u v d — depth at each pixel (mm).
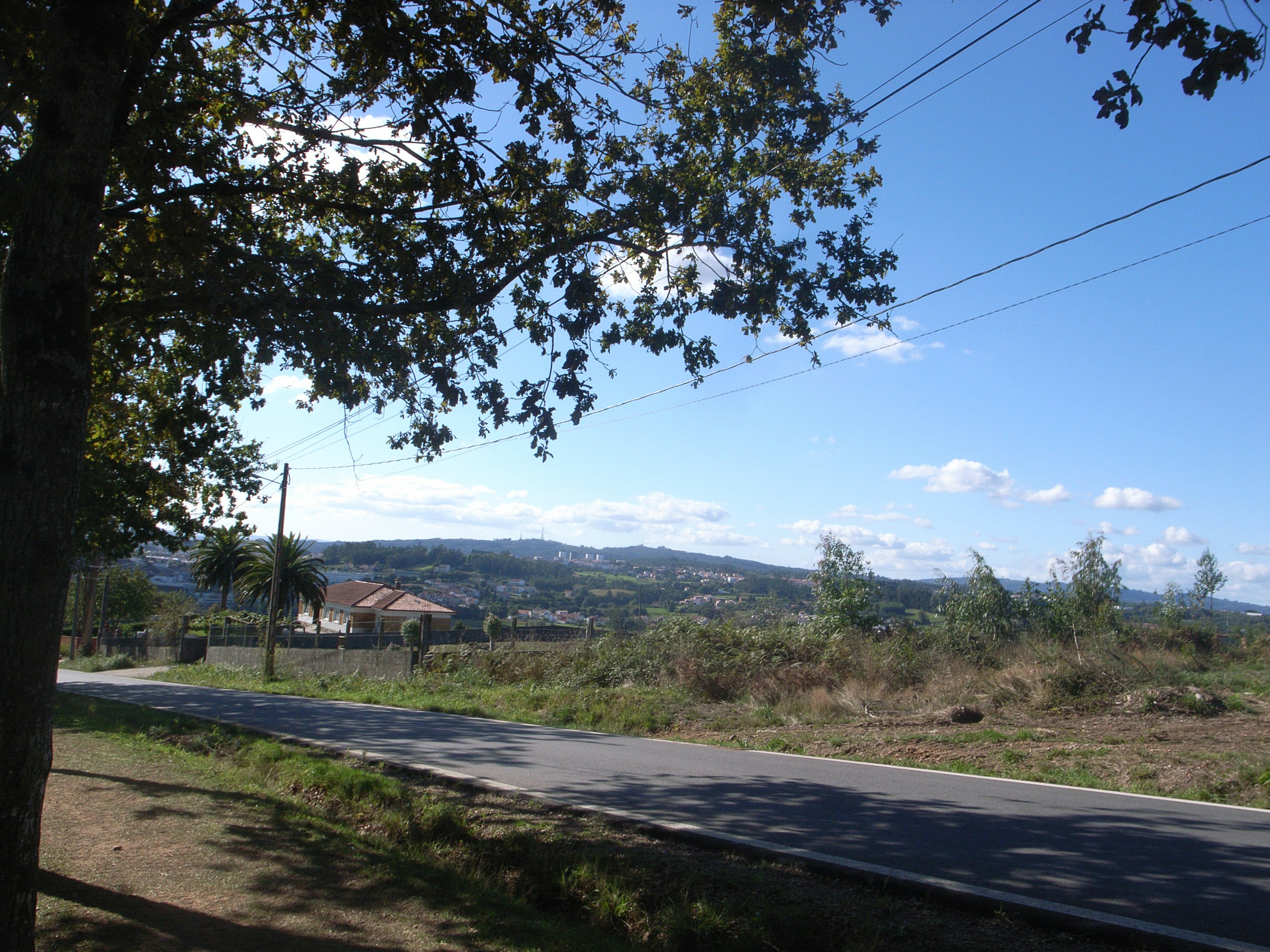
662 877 5805
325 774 8797
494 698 18703
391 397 10039
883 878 5422
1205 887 5145
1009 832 6508
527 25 8242
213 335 8320
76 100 4266
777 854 6012
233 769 9938
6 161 8297
